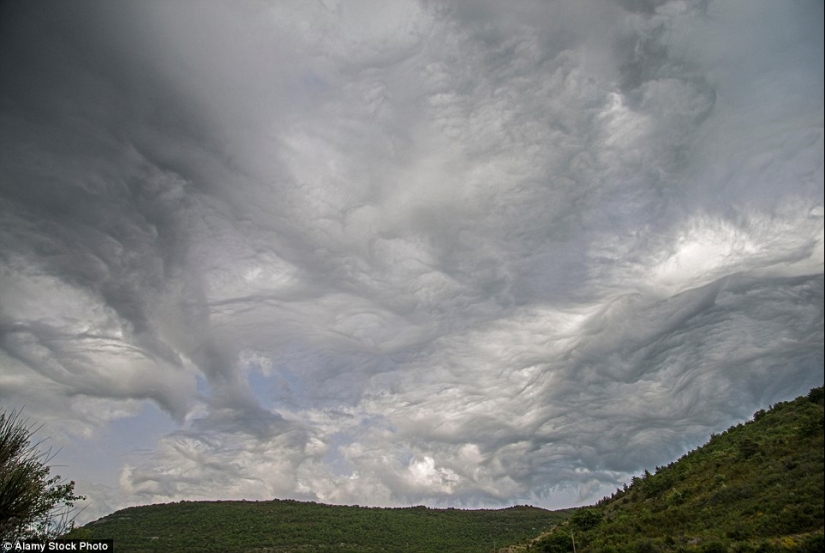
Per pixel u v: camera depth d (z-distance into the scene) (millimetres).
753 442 57969
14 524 16953
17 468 17453
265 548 79062
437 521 110875
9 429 17734
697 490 55500
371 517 108312
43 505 18203
